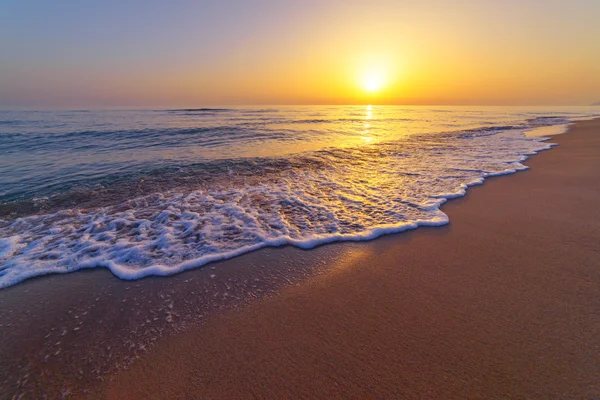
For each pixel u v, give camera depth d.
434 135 17.17
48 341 2.35
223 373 2.03
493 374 1.94
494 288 2.88
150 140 14.76
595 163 8.13
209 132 18.17
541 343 2.18
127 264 3.47
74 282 3.16
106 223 4.70
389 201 5.57
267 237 4.09
